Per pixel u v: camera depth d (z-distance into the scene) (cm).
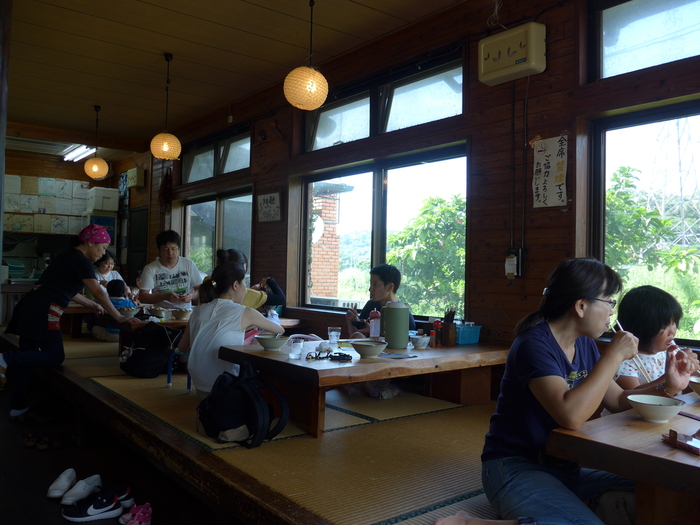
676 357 179
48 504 266
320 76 420
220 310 337
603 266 170
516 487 158
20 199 949
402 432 292
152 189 886
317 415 275
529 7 387
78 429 364
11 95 679
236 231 705
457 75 443
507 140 397
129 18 471
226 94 659
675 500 130
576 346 180
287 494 201
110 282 583
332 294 562
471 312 416
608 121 358
